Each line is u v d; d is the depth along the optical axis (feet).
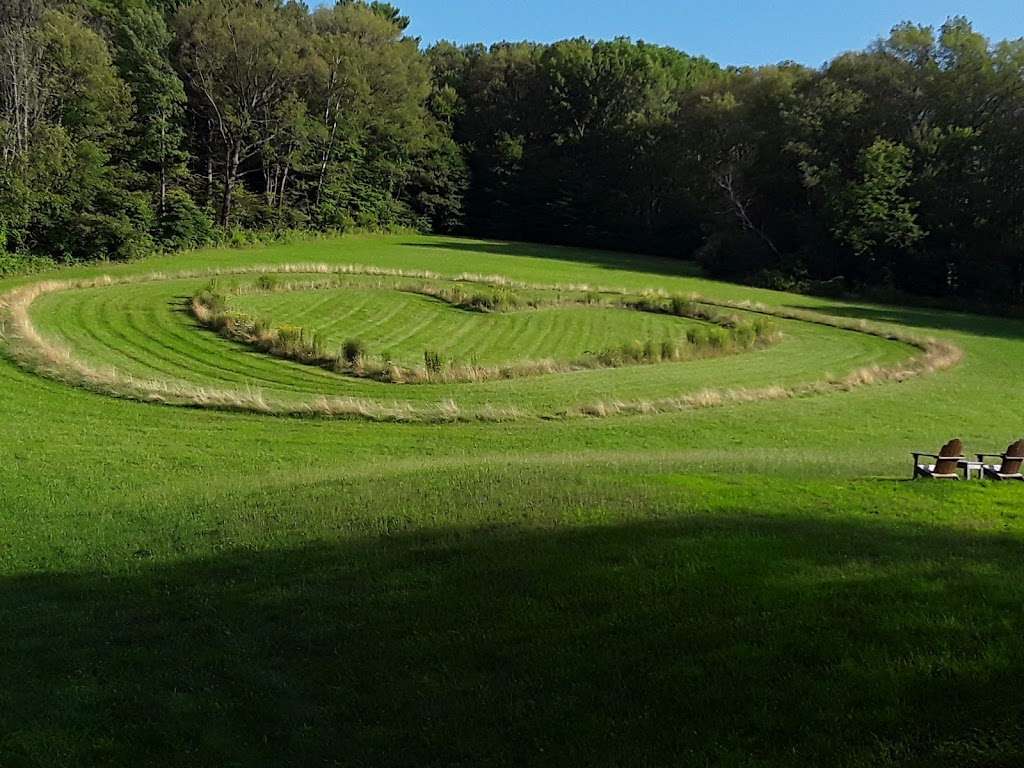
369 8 341.00
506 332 143.84
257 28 256.11
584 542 37.60
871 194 237.25
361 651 27.04
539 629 27.48
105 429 79.51
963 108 247.70
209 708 23.84
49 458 68.08
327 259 224.74
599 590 30.58
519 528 41.19
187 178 256.93
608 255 313.32
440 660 25.81
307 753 21.22
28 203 183.93
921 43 257.96
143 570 38.70
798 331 160.86
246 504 51.24
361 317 146.00
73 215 191.52
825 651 23.86
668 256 336.90
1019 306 220.64
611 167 347.77
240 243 243.40
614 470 60.34
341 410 89.56
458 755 20.47
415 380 106.93
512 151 349.00
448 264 232.32
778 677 22.58
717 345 134.82
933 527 42.19
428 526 42.78
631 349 125.49
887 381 120.47
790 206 280.72
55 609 33.91
